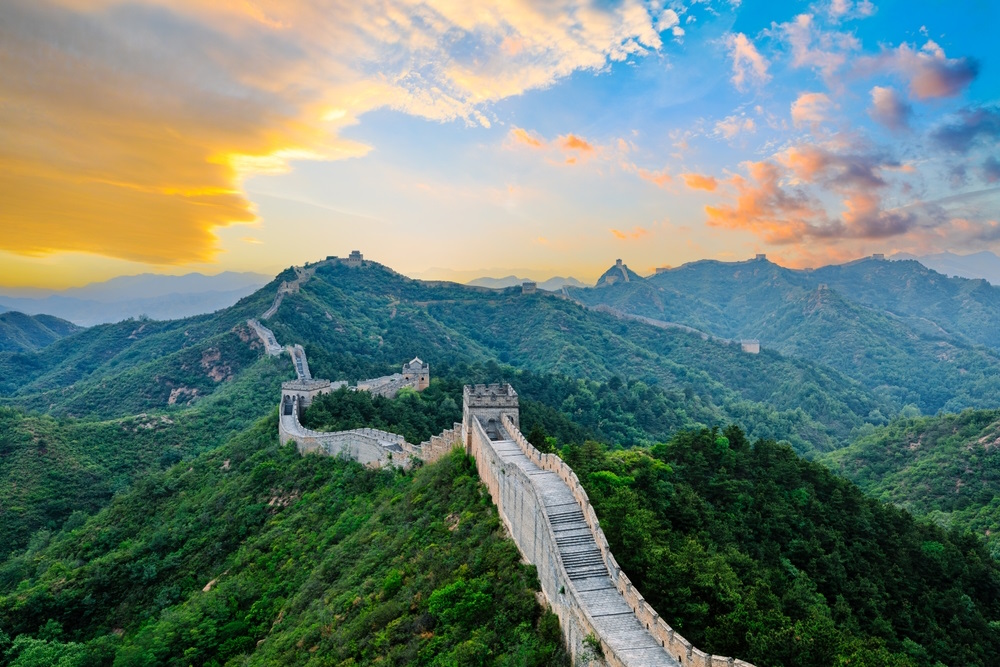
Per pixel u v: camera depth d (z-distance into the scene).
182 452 116.25
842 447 192.25
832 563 55.97
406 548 53.84
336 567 58.19
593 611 30.89
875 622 50.25
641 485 55.75
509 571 41.38
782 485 68.12
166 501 87.25
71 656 57.41
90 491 103.00
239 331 184.12
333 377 145.88
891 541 62.94
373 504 69.19
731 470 68.50
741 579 44.53
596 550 36.34
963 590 59.56
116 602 67.62
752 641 32.41
